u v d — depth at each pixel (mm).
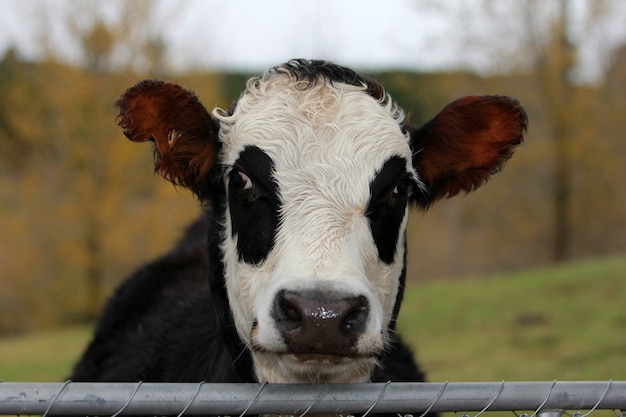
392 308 3027
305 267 2521
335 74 3125
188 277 4695
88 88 17906
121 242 18562
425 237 25203
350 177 2812
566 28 22766
